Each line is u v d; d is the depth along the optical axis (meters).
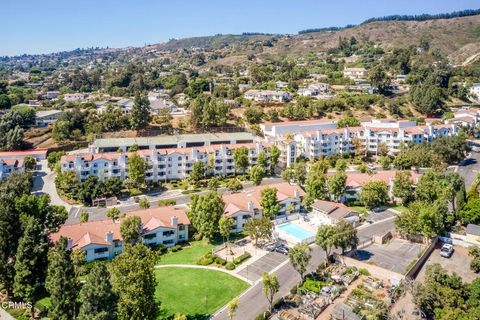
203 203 119.44
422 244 118.81
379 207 147.12
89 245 107.62
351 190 152.12
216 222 119.56
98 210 145.25
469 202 128.62
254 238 116.38
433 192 138.00
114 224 117.69
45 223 110.81
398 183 146.38
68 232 111.31
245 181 175.12
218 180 172.50
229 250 114.69
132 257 77.19
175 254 114.06
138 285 72.75
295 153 194.12
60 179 158.50
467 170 187.62
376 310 81.75
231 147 184.38
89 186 151.50
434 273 85.56
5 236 89.88
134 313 72.00
